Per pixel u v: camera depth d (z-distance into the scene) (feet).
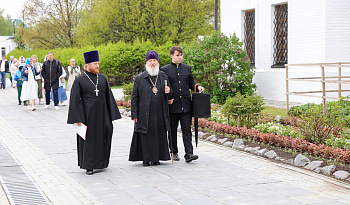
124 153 29.32
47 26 141.49
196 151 29.32
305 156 26.12
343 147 27.27
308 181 21.89
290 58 53.98
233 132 33.12
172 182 21.76
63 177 23.03
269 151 27.45
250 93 54.80
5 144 32.09
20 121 44.32
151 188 20.76
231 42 55.36
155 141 25.30
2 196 19.10
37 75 58.80
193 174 23.30
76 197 19.45
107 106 24.79
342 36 50.42
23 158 27.43
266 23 57.67
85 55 24.49
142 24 116.06
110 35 120.98
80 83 24.21
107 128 24.44
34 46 148.87
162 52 96.78
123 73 96.89
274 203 18.22
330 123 29.32
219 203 18.29
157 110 25.39
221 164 25.59
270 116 39.37
